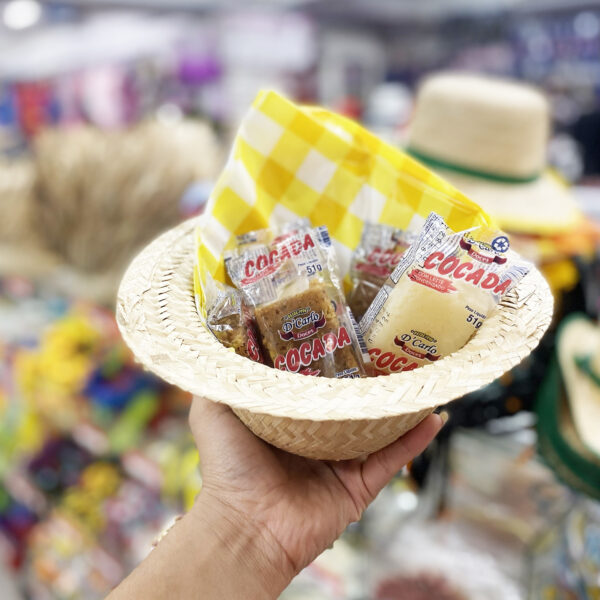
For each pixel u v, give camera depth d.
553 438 1.21
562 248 1.45
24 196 1.93
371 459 0.81
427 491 1.50
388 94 2.90
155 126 1.98
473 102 1.45
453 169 1.49
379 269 0.92
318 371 0.79
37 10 3.82
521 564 1.39
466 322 0.76
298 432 0.66
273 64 4.08
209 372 0.62
